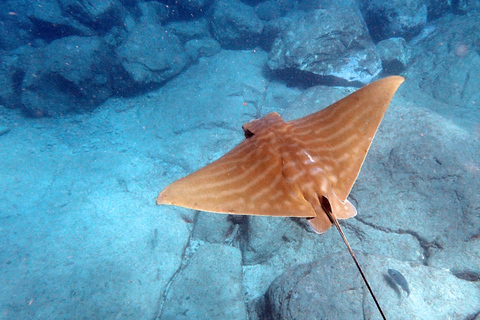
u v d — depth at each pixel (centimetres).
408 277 448
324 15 1282
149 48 1497
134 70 1447
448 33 1248
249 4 2294
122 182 932
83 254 666
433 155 559
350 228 585
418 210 546
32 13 1548
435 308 415
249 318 566
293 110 950
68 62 1330
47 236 719
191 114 1292
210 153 1097
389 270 440
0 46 1728
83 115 1448
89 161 1059
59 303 575
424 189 551
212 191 199
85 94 1413
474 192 520
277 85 1430
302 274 489
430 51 1242
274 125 261
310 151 227
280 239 627
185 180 205
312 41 1244
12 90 1462
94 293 588
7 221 792
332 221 185
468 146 561
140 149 1199
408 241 542
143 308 576
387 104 237
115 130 1338
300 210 194
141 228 727
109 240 698
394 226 553
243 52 1828
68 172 1011
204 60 1747
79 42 1398
